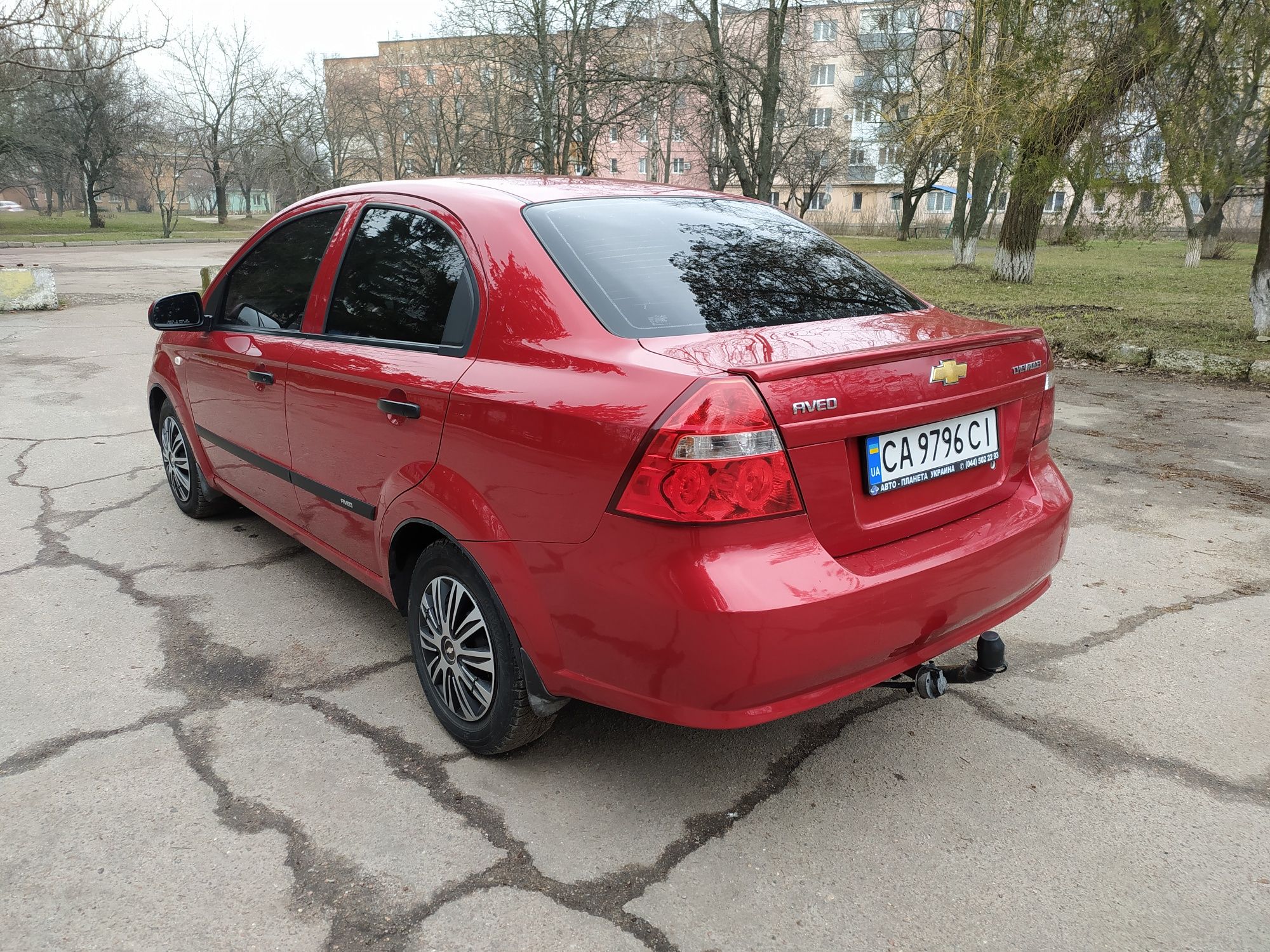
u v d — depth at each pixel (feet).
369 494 9.09
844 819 7.57
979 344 7.66
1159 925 6.43
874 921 6.44
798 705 6.59
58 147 157.17
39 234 143.84
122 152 164.14
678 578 6.12
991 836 7.37
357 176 180.14
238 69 179.42
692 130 116.16
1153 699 9.50
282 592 11.96
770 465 6.15
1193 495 16.31
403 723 8.91
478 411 7.39
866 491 6.83
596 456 6.45
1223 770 8.30
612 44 88.02
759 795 7.88
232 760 8.24
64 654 10.19
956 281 63.77
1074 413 23.22
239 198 380.58
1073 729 8.97
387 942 6.17
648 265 8.05
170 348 13.73
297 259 10.90
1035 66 34.63
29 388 24.68
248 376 11.20
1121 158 33.91
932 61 58.29
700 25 87.86
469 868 6.89
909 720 9.12
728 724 6.41
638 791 7.90
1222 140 31.32
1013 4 36.76
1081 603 11.83
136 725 8.80
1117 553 13.50
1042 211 60.49
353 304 9.63
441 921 6.36
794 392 6.28
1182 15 30.40
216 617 11.19
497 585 7.34
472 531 7.48
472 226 8.43
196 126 181.47
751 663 6.13
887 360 6.82
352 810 7.56
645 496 6.17
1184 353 28.81
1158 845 7.28
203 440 13.35
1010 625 11.20
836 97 181.47
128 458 18.13
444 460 7.82
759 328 7.43
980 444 7.84
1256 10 28.94
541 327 7.39
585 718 9.11
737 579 6.08
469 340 7.88
